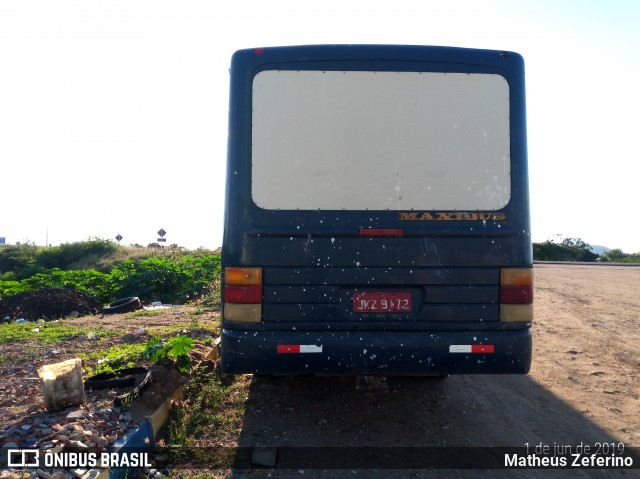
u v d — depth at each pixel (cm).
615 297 1280
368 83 472
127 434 437
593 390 648
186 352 566
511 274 469
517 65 479
